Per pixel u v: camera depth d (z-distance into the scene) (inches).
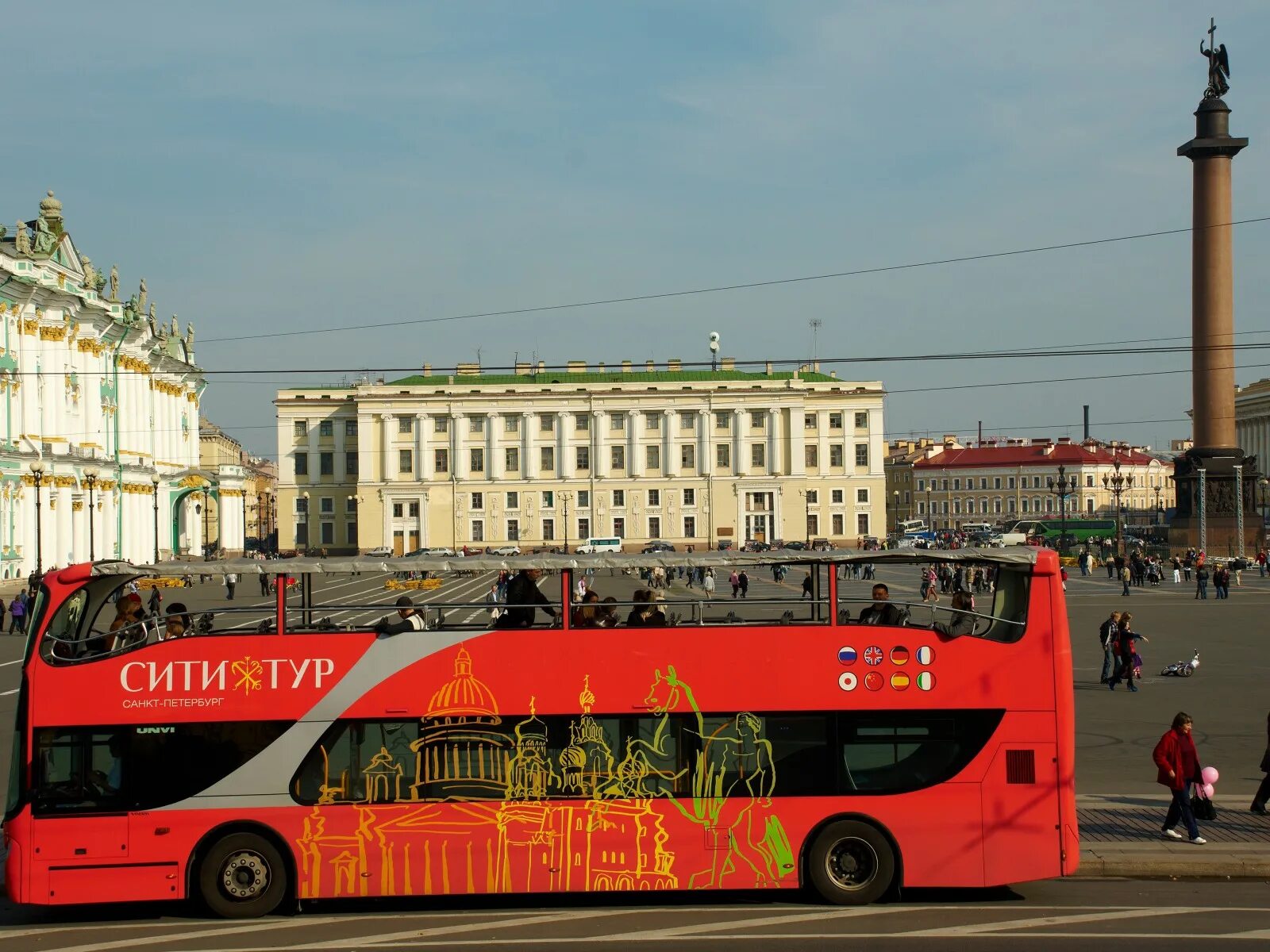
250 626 636.7
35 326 3181.6
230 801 618.5
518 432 5984.3
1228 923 576.1
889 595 695.7
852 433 6053.2
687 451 5984.3
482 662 628.7
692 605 649.6
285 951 553.3
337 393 6117.1
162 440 4436.5
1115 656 1376.7
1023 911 606.9
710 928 582.6
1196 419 3437.5
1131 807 802.8
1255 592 2945.4
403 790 622.2
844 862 625.9
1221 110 3223.4
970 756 627.2
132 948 565.0
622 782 625.3
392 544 5974.4
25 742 616.7
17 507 3080.7
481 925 598.9
